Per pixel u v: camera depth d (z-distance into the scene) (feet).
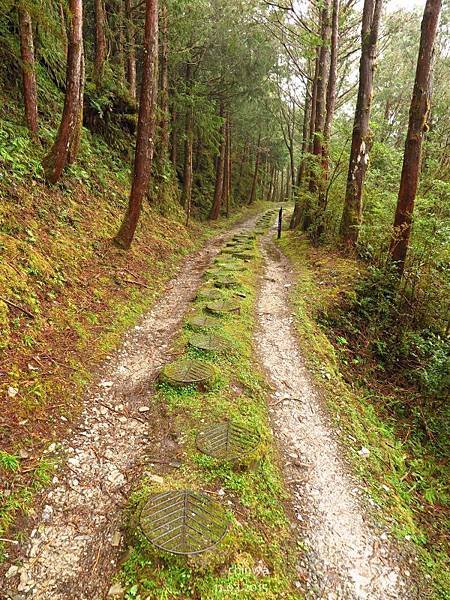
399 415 19.69
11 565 8.17
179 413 13.58
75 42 23.27
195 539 8.81
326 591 9.21
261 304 26.02
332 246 36.60
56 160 24.48
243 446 12.10
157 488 10.39
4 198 19.83
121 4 41.09
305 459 13.28
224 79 57.62
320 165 39.75
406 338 23.95
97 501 9.98
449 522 13.33
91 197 29.35
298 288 28.60
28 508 9.37
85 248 23.72
